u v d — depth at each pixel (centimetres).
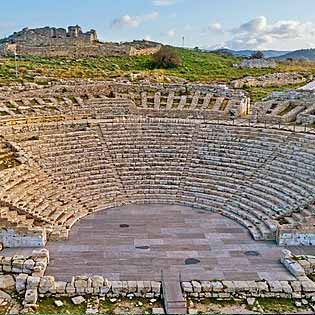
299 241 2822
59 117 4669
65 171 3700
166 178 3800
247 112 5209
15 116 4528
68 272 2436
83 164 3825
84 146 4044
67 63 9188
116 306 2098
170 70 9181
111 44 12462
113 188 3672
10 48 11144
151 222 3198
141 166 3906
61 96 5419
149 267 2512
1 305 2089
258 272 2444
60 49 11400
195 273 2431
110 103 5244
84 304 2109
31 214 3036
